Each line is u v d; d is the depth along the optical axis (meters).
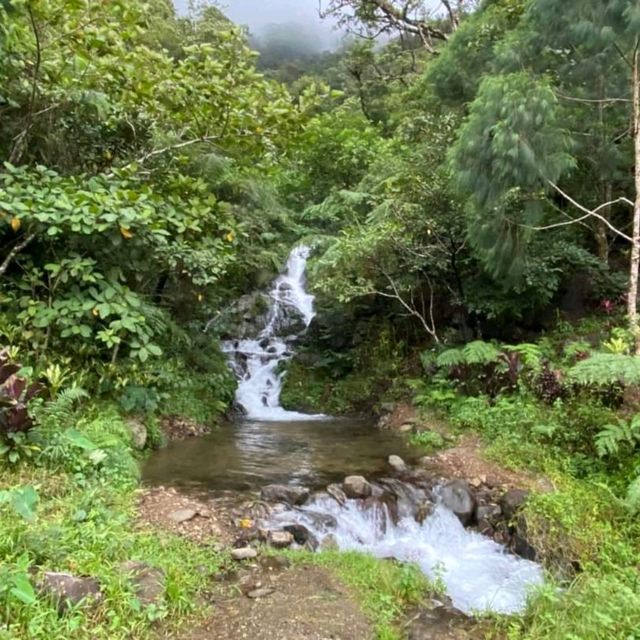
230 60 6.49
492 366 7.36
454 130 8.29
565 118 7.02
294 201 14.96
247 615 3.14
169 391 7.56
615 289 8.73
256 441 7.12
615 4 5.56
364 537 4.67
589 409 5.65
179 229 6.11
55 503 3.78
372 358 9.95
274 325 11.54
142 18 6.37
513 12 8.70
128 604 2.84
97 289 6.17
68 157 7.08
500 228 6.70
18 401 4.24
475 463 5.80
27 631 2.47
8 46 5.57
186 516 4.22
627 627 3.00
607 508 4.52
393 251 8.41
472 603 3.83
